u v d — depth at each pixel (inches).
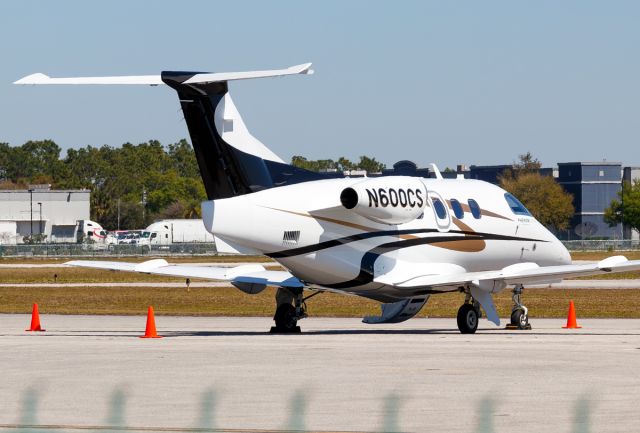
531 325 3385.8
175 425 1371.8
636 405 1505.9
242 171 2630.4
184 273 2827.3
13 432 1330.0
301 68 2294.5
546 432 1306.6
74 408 1501.0
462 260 3127.5
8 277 7416.3
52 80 2375.7
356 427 1350.9
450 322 3565.5
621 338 2674.7
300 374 1855.3
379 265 2837.1
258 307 4616.1
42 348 2363.4
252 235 2605.8
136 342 2536.9
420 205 2859.3
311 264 2716.5
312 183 2721.5
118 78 2442.2
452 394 1615.4
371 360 2078.0
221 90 2596.0
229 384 1729.8
